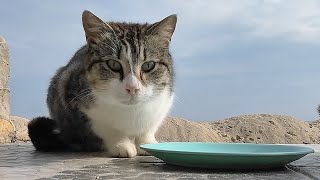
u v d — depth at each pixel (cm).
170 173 37
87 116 54
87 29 53
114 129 54
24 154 54
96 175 36
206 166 39
